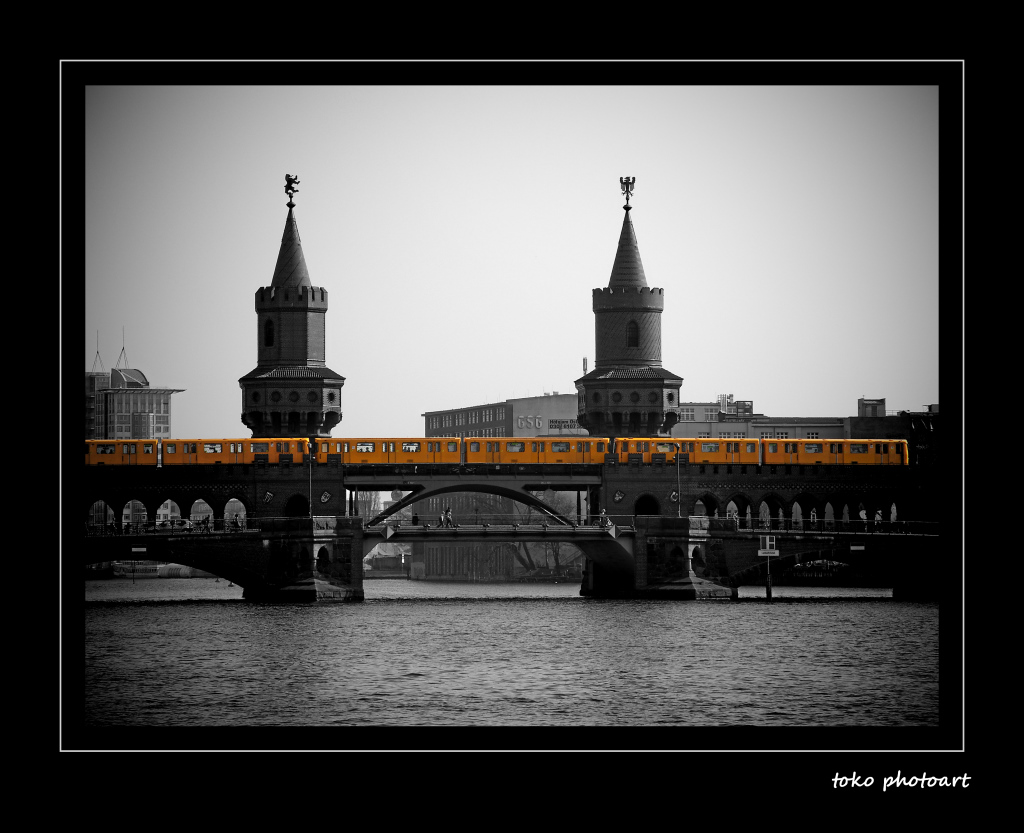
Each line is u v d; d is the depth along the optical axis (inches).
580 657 4500.5
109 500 6092.5
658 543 6309.1
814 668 4296.3
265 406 6870.1
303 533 6048.2
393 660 4431.6
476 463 6363.2
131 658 4456.2
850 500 6638.8
